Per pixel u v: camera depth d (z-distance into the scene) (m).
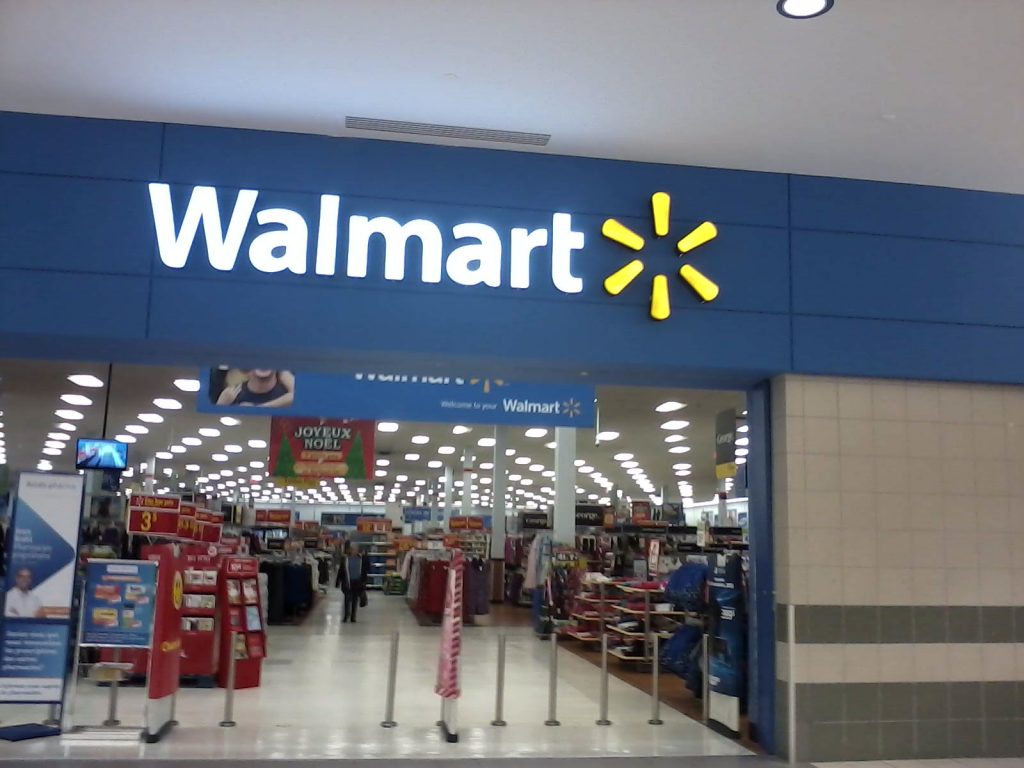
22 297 6.39
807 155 7.04
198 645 9.49
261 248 6.64
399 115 6.50
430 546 23.84
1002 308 7.53
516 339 6.83
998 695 7.08
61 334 6.39
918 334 7.34
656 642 8.37
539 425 10.70
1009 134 6.61
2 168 6.50
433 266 6.80
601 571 16.86
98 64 5.86
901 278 7.41
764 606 7.19
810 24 5.18
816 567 6.97
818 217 7.38
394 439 26.19
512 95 6.16
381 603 23.53
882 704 6.91
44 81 6.10
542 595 15.84
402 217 6.86
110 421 21.67
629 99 6.18
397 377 10.66
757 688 7.22
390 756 6.72
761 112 6.32
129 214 6.58
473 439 25.84
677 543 20.36
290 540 27.52
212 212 6.63
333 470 15.65
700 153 7.04
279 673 10.82
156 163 6.66
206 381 10.50
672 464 29.91
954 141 6.74
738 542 16.88
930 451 7.28
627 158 7.16
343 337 6.64
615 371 7.20
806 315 7.21
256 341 6.56
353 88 6.11
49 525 7.05
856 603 6.98
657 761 6.74
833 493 7.08
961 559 7.18
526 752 6.96
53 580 7.01
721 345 7.06
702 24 5.22
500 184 7.02
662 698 9.52
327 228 6.73
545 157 7.10
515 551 23.98
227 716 7.76
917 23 5.15
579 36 5.39
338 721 7.99
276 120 6.63
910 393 7.33
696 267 7.12
